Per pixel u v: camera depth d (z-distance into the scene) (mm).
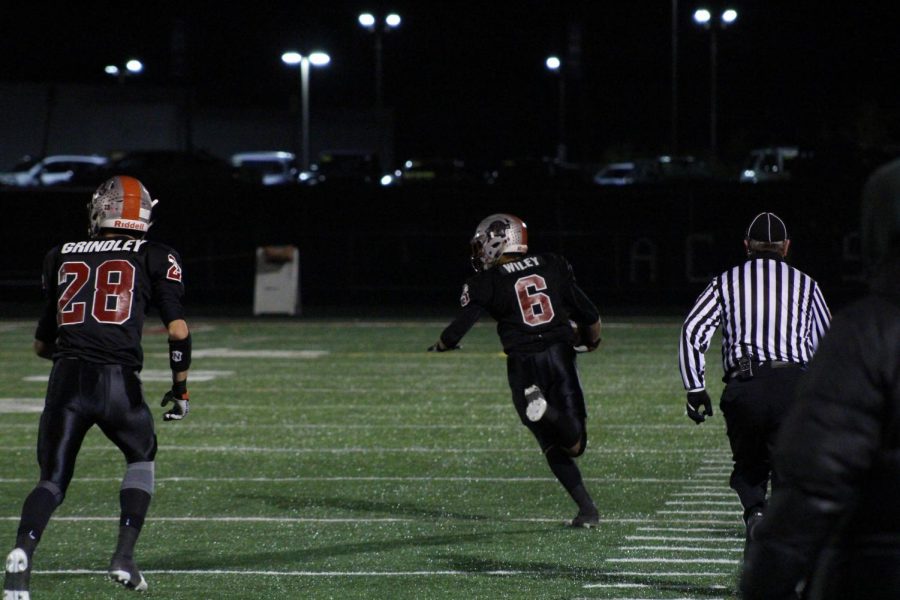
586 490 22906
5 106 133375
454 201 106438
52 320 16656
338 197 106438
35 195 103375
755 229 17594
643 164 129375
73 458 15805
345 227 105562
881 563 6590
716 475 26438
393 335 57375
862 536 6719
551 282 21094
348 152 135625
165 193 106062
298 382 41969
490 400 37750
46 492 15328
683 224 102375
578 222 104688
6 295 81062
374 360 48094
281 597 16984
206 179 110812
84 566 18906
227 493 24781
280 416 34906
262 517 22516
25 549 14883
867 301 6781
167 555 19625
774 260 17453
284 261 68688
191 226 102812
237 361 47969
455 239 96562
